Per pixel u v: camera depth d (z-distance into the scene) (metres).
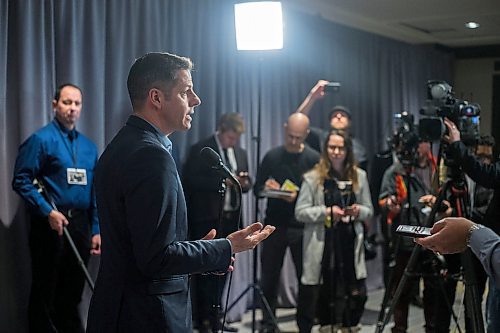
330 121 4.60
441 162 3.34
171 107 1.79
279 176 4.16
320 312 4.20
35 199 3.23
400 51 5.52
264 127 5.07
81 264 3.23
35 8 3.48
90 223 3.56
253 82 4.99
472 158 2.73
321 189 3.84
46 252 3.37
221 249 1.76
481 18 4.41
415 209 3.68
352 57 5.72
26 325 3.47
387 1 4.63
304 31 5.29
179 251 1.67
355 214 3.75
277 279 4.16
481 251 1.37
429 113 3.05
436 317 3.46
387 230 4.14
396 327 3.75
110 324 1.71
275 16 3.71
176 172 1.73
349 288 3.95
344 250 3.92
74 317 3.56
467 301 2.55
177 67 1.79
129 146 1.72
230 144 4.15
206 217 4.07
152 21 4.15
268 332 4.12
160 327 1.71
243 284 4.77
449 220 1.47
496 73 4.61
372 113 5.77
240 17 3.75
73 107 3.42
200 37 4.52
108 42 3.91
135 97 1.80
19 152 3.31
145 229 1.64
